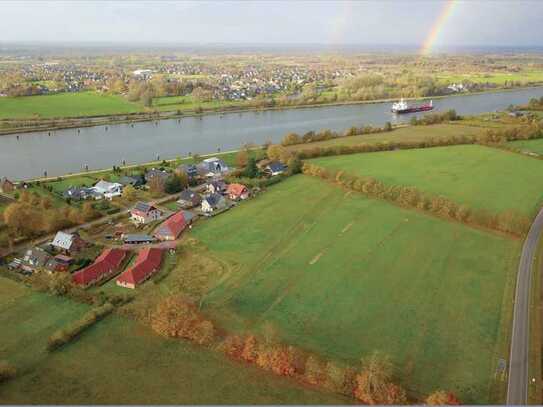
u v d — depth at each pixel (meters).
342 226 136.00
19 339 83.88
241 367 77.69
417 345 84.44
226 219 141.88
